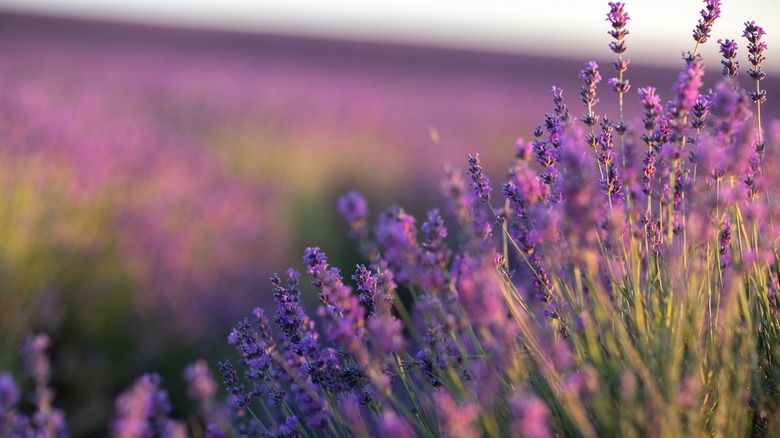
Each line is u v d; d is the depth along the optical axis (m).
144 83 16.98
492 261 1.66
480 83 27.25
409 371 1.71
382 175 8.48
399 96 18.52
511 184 1.84
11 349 3.64
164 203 5.96
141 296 4.53
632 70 35.09
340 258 5.87
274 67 25.62
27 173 5.27
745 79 24.95
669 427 1.27
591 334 1.46
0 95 6.19
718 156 1.45
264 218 6.78
